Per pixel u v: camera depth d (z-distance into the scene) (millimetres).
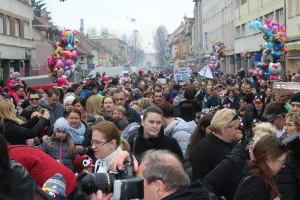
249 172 4227
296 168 4891
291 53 33562
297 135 4848
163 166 2955
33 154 4594
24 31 43844
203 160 5488
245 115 9695
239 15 53812
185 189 2936
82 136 7594
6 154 3283
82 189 2934
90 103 9844
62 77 21266
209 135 5625
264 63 20469
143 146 6301
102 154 4965
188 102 8227
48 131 8523
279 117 7113
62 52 22250
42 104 10398
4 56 37469
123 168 3160
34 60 48000
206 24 82812
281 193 4898
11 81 15352
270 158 4125
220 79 31938
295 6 32719
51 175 4574
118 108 8195
